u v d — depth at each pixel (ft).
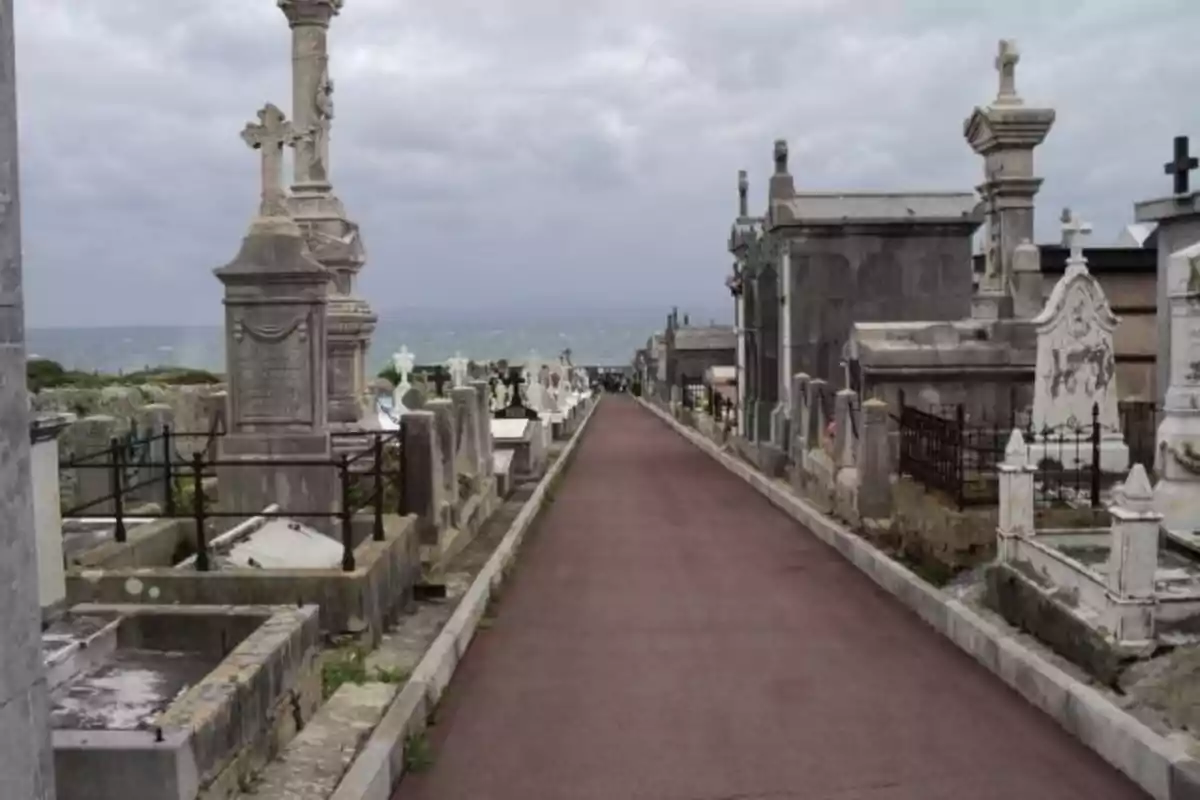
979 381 57.00
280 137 47.37
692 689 29.01
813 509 57.31
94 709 20.71
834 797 21.93
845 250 77.46
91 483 50.37
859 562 44.93
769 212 80.12
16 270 10.82
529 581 43.47
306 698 23.80
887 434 49.03
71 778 16.70
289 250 45.55
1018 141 61.82
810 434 64.18
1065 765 23.25
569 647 33.40
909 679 29.55
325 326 47.01
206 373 143.02
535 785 22.74
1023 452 32.81
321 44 72.49
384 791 21.36
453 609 35.53
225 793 18.85
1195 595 26.00
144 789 16.74
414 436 40.75
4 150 10.59
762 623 36.06
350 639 30.04
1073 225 47.88
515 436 76.18
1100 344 47.14
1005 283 62.08
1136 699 24.18
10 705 10.46
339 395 68.69
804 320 77.66
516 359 214.90
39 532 23.43
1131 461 50.75
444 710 27.50
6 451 10.55
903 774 22.99
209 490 51.06
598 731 25.90
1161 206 54.03
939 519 38.45
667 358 182.09
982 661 30.68
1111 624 25.90
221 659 23.84
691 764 23.77
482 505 53.72
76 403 70.13
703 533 55.16
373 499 39.88
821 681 29.53
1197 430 35.58
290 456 45.21
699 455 100.53
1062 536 35.55
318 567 31.68
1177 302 36.17
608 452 104.73
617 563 47.16
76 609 24.73
